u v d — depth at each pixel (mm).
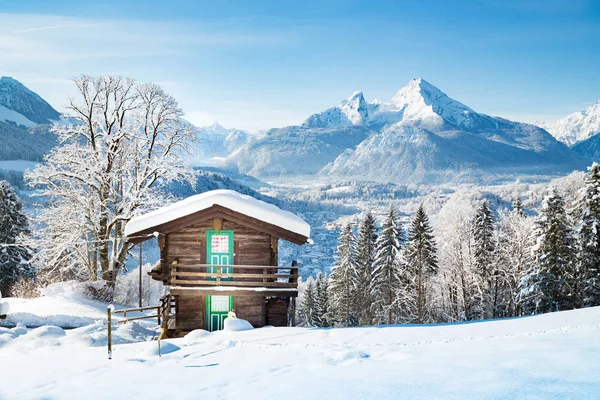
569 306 38250
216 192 23062
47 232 34594
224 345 14914
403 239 50688
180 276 22562
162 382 9984
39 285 37969
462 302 53031
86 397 8992
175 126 36656
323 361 11227
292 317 21672
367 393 7590
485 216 51188
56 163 33562
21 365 12453
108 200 33969
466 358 9984
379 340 14398
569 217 39625
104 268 34500
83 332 19406
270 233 22453
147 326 24938
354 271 55125
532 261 44219
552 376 7586
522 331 14172
